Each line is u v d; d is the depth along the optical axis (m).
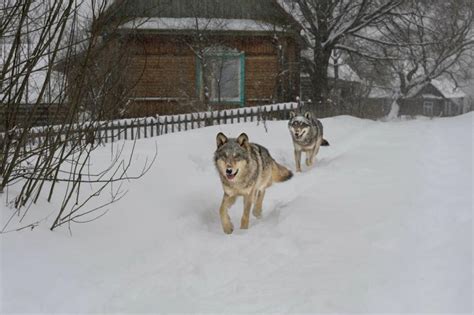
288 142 7.24
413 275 2.38
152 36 11.41
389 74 18.67
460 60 20.52
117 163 4.56
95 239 3.02
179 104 11.55
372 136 7.66
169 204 3.95
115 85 3.49
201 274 2.75
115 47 3.80
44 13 3.05
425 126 9.12
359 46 15.22
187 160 5.31
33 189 3.19
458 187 3.87
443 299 2.12
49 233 2.83
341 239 3.00
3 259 2.43
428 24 16.27
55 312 2.21
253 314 2.19
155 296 2.46
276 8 12.28
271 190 4.85
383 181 4.29
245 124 8.00
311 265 2.69
